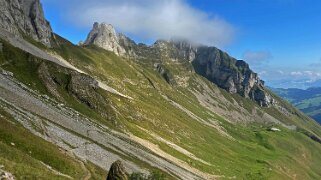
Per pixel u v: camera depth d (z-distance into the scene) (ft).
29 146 262.26
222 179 643.86
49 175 207.82
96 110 595.47
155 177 249.96
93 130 459.73
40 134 322.34
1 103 340.59
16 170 181.78
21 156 225.15
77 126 435.53
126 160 403.54
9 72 511.81
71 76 602.44
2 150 217.56
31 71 562.25
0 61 536.83
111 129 542.16
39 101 448.65
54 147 302.66
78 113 522.88
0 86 413.39
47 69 583.99
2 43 577.02
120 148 444.55
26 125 318.24
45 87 549.54
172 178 434.30
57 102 520.01
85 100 593.83
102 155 369.71
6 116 308.60
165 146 650.02
